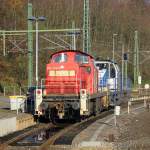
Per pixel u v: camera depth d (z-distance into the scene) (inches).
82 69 2085.4
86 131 1635.1
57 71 2041.1
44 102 1996.8
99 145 1317.7
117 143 1384.1
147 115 2394.2
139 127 1870.1
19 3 5757.9
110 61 2913.4
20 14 5713.6
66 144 1352.1
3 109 2311.8
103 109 2640.3
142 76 6919.3
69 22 6186.0
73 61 2041.1
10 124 1675.7
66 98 1996.8
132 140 1477.6
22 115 1959.9
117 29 7436.0
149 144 1393.9
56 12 6215.6
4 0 5556.1
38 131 1716.3
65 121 2098.9
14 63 4813.0
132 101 3732.8
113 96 2906.0
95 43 5846.5
